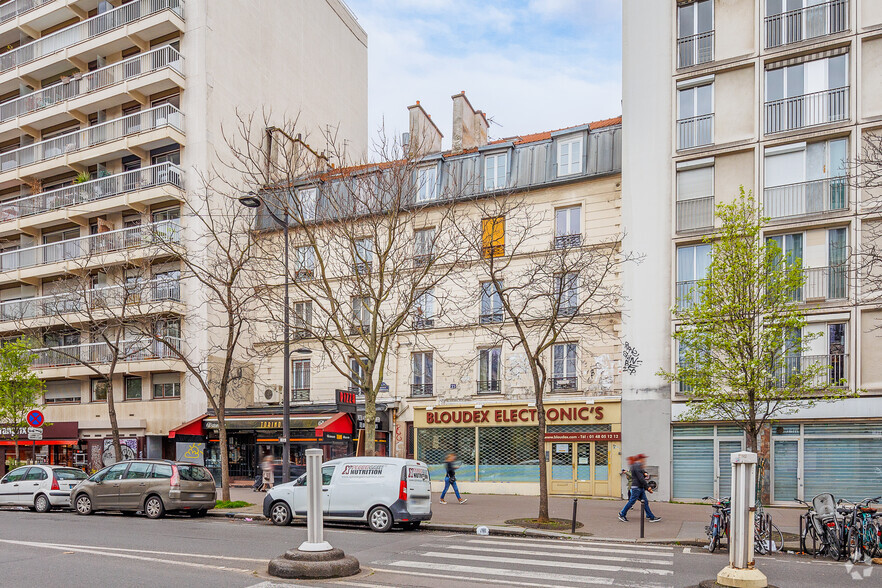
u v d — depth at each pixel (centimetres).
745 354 1477
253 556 1077
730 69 2145
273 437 2600
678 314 1934
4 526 1484
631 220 2214
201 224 2766
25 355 2747
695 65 2191
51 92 3241
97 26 3095
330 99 3725
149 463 1745
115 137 3033
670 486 2077
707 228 2114
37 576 909
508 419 2316
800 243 2030
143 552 1116
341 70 3859
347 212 2044
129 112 3064
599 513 1745
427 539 1327
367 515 1455
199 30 2900
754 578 814
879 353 1888
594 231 2302
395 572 953
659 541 1308
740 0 2161
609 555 1144
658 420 2106
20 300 3112
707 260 2125
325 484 1509
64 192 3092
